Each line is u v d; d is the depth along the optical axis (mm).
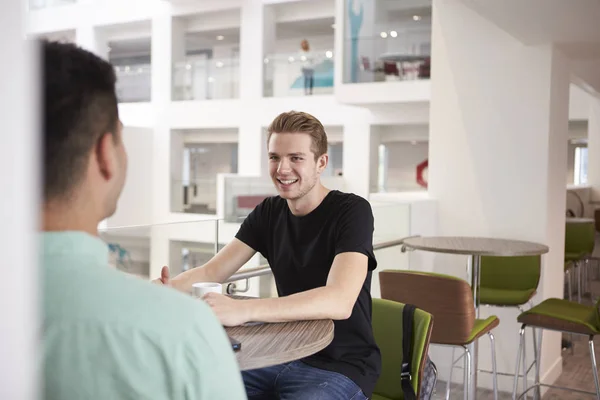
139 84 14297
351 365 1751
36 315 369
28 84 351
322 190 1896
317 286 1841
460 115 4340
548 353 4207
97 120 729
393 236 4066
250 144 12938
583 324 3160
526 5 3020
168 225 2484
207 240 2615
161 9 14117
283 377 1733
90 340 707
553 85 4094
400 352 2023
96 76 734
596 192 9414
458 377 4273
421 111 11125
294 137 1799
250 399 1782
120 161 775
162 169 13930
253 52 12961
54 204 715
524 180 4137
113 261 2357
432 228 4410
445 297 2844
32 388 363
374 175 12211
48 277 716
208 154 16281
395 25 9484
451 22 4344
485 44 4230
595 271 8195
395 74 9539
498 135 4211
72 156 711
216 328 751
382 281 3041
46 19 15680
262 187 11500
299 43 16234
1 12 336
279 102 12586
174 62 13836
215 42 17000
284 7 13586
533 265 4129
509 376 4121
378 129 12391
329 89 12148
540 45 4043
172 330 711
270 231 1947
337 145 14305
